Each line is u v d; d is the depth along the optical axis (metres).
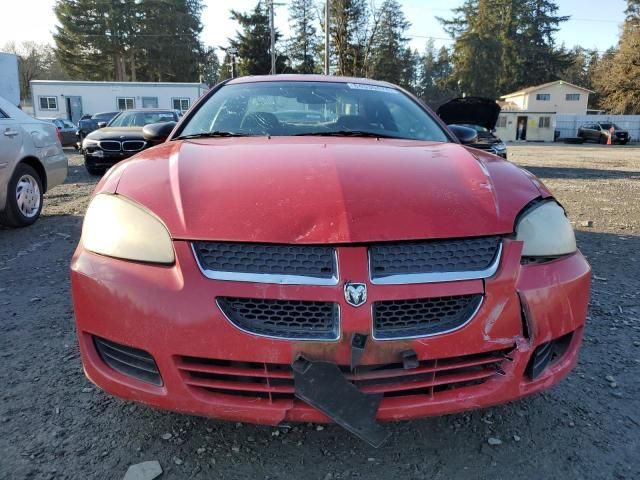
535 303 1.81
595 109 69.19
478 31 64.50
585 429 2.19
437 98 66.50
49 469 1.88
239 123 2.86
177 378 1.71
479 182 2.02
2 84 14.07
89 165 10.79
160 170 2.06
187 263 1.70
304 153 2.18
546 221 1.96
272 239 1.68
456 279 1.72
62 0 56.56
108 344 1.83
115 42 56.91
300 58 58.72
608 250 5.27
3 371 2.58
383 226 1.71
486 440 2.11
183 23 59.50
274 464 1.93
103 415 2.21
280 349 1.64
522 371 1.81
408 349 1.67
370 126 2.90
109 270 1.79
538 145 38.00
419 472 1.91
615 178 12.93
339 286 1.64
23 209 5.75
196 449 2.00
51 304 3.48
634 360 2.84
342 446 2.04
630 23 52.56
